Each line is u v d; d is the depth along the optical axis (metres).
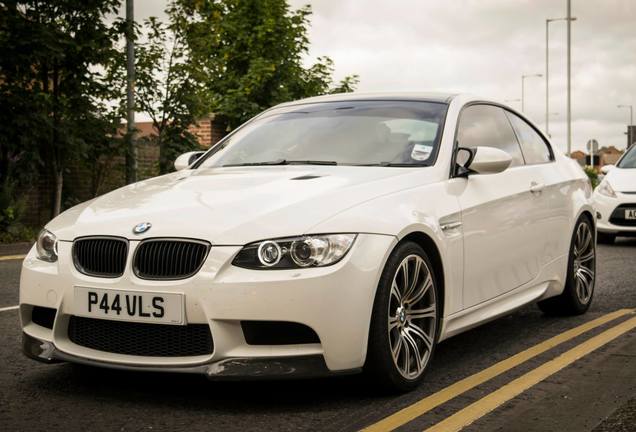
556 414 3.80
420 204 4.45
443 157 4.91
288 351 3.84
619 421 3.64
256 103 20.58
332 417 3.82
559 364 4.81
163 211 4.13
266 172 4.81
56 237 4.25
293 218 3.92
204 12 16.41
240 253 3.83
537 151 6.34
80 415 3.88
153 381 4.44
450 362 4.93
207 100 16.64
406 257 4.20
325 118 5.50
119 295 3.92
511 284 5.39
